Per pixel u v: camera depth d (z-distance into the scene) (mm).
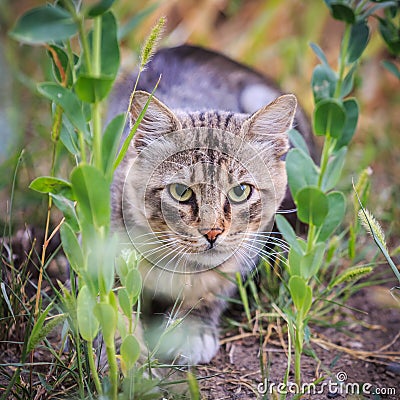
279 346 4871
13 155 6203
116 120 3082
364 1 3549
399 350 4895
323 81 3631
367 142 7500
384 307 5438
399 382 4465
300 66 8516
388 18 5023
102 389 3613
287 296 5230
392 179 7066
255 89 6727
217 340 4891
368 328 5191
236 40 8883
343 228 6219
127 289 3363
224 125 4820
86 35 3232
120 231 4652
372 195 6648
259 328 4980
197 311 4957
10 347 4523
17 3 9547
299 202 3455
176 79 6316
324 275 5730
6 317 4234
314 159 6605
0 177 5941
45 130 7012
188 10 9008
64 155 6047
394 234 6281
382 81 8445
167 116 4613
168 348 4465
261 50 8766
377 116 8164
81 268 3174
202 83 6426
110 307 3152
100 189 2990
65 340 4172
